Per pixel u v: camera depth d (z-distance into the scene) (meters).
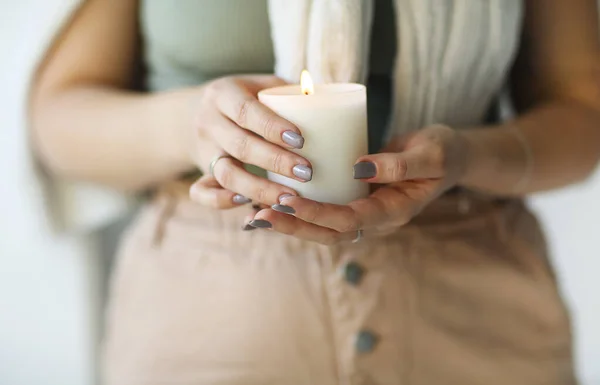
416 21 0.77
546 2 0.88
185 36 0.83
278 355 0.77
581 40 0.88
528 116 0.86
